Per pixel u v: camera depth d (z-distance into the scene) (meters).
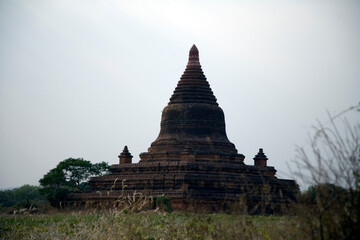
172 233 32.09
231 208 26.73
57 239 36.53
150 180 74.81
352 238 21.59
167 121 82.38
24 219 49.72
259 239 27.33
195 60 85.19
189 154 76.94
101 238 31.08
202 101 82.88
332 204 21.97
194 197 70.25
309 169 21.78
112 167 79.75
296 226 23.38
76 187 84.94
